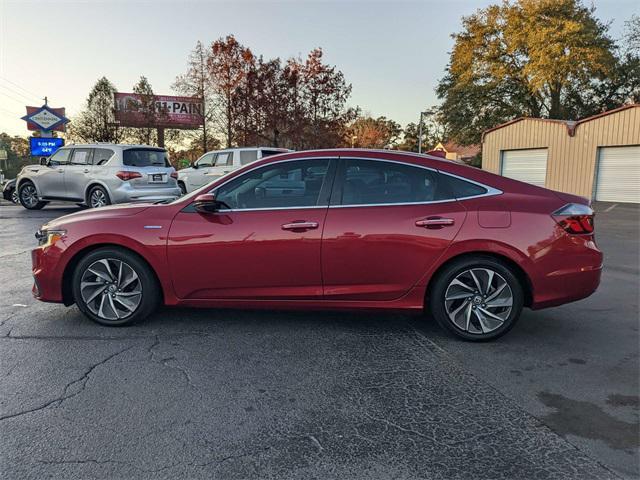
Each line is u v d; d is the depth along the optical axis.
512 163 25.27
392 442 2.62
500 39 30.77
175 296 4.25
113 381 3.29
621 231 11.65
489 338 4.02
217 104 28.42
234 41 27.20
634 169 19.95
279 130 27.73
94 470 2.36
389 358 3.73
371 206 4.05
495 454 2.52
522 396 3.15
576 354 3.85
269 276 4.10
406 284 4.02
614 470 2.40
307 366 3.57
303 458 2.48
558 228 3.90
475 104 32.75
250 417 2.85
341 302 4.12
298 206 4.10
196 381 3.30
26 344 3.93
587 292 3.96
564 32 26.56
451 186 4.05
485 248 3.89
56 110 21.03
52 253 4.29
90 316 4.35
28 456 2.46
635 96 30.83
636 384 3.33
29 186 13.62
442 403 3.05
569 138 22.14
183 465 2.41
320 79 27.70
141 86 32.25
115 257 4.25
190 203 4.25
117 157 11.91
